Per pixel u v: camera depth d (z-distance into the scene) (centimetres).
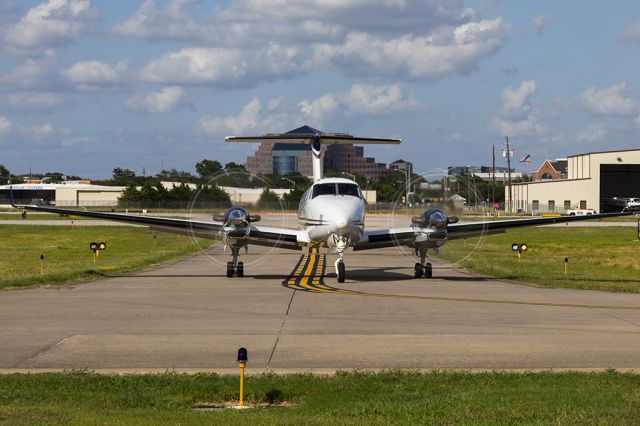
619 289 3078
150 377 1511
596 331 2033
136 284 3225
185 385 1455
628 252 5797
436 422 1234
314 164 3806
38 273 3903
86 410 1297
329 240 3198
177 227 3372
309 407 1338
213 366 1631
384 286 3172
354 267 4219
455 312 2386
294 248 3441
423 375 1536
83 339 1912
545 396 1375
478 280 3472
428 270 3528
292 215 7556
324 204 3177
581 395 1377
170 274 3738
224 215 3341
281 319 2231
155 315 2305
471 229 3412
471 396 1381
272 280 3419
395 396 1388
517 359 1695
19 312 2361
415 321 2198
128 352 1764
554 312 2391
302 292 2923
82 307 2480
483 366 1634
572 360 1684
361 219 3177
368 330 2044
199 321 2191
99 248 4778
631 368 1609
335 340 1903
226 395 1412
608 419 1238
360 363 1659
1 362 1664
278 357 1716
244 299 2698
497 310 2433
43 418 1234
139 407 1336
